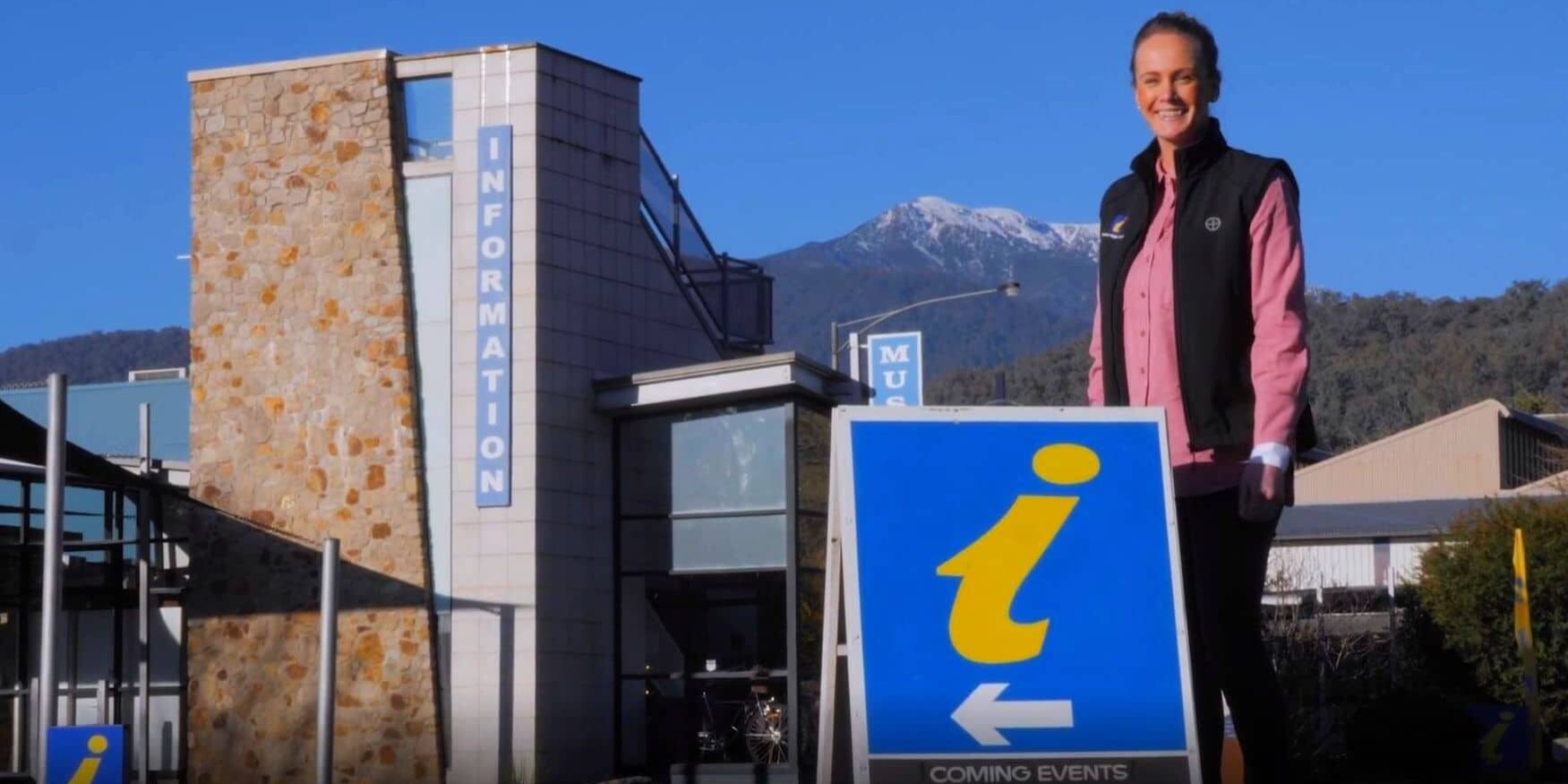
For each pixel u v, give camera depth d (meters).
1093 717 5.12
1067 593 5.23
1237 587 5.56
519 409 20.55
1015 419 5.39
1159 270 5.73
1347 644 25.55
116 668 20.86
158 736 21.42
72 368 166.00
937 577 5.21
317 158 21.56
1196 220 5.61
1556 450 43.53
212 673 21.31
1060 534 5.28
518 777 20.03
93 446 32.62
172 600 21.69
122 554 21.38
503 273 20.72
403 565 20.70
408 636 20.58
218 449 21.64
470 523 20.59
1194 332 5.58
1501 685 27.42
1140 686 5.15
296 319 21.48
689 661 20.84
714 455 20.95
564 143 21.19
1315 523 38.94
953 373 112.25
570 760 20.42
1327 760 23.22
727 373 20.39
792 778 19.83
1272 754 5.61
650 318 22.38
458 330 20.88
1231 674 5.60
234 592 21.34
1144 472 5.37
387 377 21.00
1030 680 5.14
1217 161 5.65
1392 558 37.62
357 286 21.23
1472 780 22.34
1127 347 5.84
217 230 21.92
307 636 21.00
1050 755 5.09
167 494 20.41
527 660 20.19
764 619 20.55
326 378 21.28
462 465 20.69
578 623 20.73
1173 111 5.59
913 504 5.28
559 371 20.81
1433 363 111.62
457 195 21.02
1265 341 5.48
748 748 20.44
